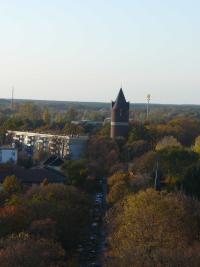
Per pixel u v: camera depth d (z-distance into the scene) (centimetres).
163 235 13875
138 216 14638
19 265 11900
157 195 16125
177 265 11681
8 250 12400
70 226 16688
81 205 19438
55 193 19600
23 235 13838
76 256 16025
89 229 19788
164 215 14650
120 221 16150
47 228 15450
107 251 16200
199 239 14625
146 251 12662
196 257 11831
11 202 18300
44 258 12556
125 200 18600
